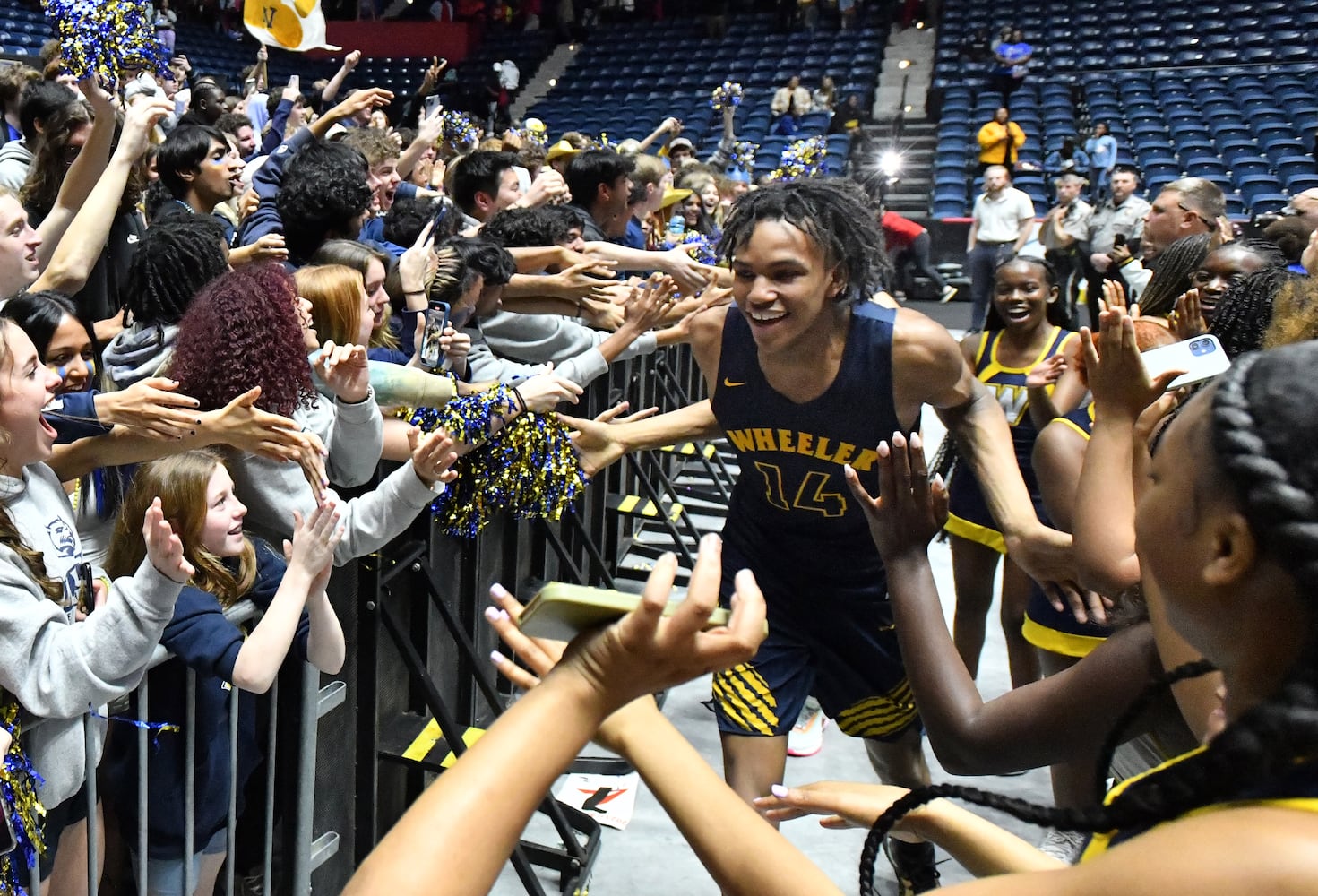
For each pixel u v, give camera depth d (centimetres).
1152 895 63
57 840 191
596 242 379
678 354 558
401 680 273
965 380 218
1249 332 208
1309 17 1574
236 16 1698
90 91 284
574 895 262
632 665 77
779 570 232
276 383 201
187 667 188
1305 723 65
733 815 88
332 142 336
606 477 435
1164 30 1617
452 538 290
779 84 1692
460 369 285
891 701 238
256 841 236
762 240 202
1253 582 68
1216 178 1261
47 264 291
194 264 233
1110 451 145
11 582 155
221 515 188
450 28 1820
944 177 1387
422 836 72
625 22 1961
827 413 216
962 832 111
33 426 166
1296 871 61
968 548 335
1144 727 128
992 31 1700
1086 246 892
